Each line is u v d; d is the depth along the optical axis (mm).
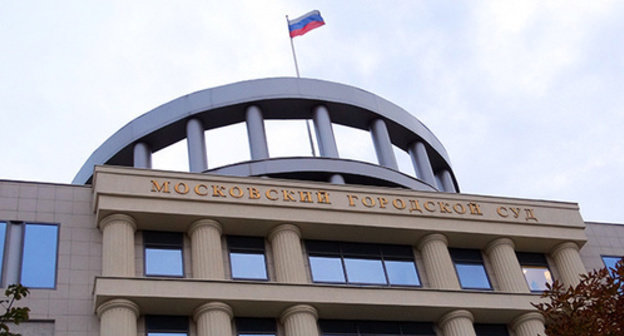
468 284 39906
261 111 53031
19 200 35031
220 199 36875
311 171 48469
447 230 40250
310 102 53656
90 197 36281
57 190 36000
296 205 38062
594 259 43844
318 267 37719
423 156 57062
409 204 40562
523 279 40281
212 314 33125
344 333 35906
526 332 37969
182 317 33781
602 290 25688
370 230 39000
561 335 24781
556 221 43219
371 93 56125
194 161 49875
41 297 32406
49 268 33438
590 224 45375
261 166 48000
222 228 36812
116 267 33344
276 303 34438
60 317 32125
